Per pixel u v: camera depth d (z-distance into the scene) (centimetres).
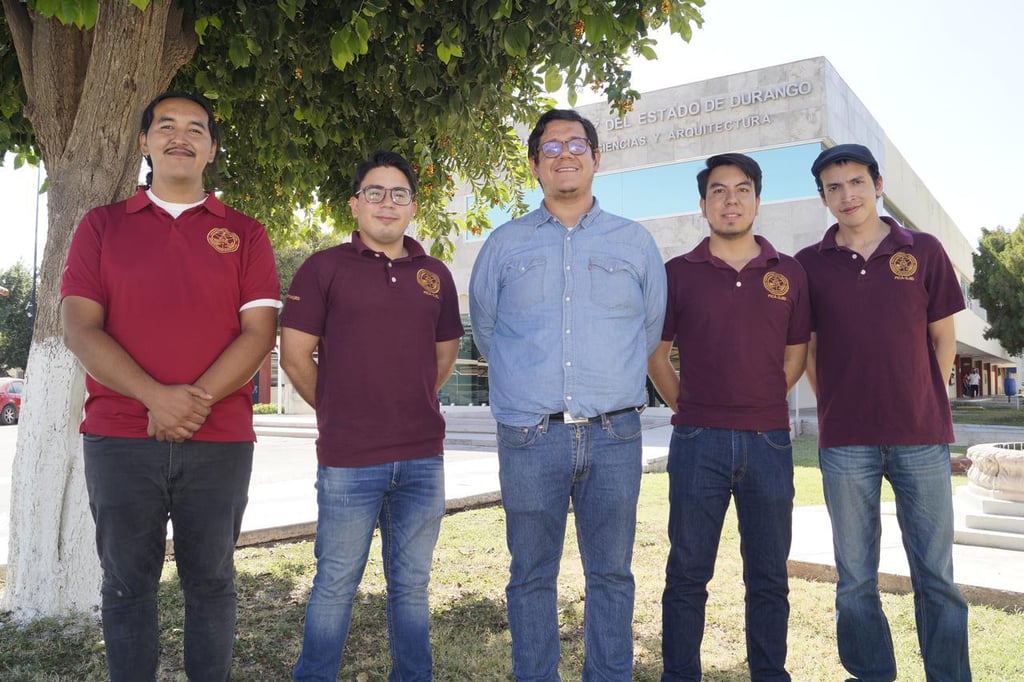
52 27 393
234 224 278
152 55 385
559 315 276
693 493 291
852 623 293
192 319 259
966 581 429
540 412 271
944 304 289
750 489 288
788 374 306
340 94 509
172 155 268
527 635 273
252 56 438
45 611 382
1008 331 2952
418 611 290
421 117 451
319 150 579
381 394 281
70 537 390
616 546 274
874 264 291
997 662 336
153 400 240
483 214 669
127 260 256
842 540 294
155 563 259
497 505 800
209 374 254
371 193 287
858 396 290
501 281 289
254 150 591
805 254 313
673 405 327
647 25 417
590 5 359
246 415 273
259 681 327
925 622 287
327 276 285
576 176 279
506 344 282
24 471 390
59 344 392
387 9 388
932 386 289
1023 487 527
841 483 293
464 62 426
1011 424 1889
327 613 277
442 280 308
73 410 394
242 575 496
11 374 3788
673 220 1983
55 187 393
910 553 289
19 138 533
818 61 1803
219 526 262
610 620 273
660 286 294
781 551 288
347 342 281
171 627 387
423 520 289
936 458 283
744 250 307
